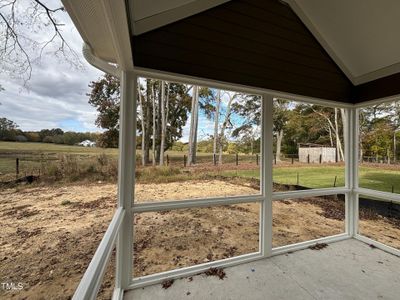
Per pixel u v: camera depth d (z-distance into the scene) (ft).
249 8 8.27
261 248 8.69
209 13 7.62
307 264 8.15
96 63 6.03
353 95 10.60
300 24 9.20
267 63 8.59
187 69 7.27
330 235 10.58
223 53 7.81
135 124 6.85
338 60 10.00
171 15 6.96
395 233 9.55
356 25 8.25
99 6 3.49
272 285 6.87
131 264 6.75
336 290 6.64
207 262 7.95
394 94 8.97
